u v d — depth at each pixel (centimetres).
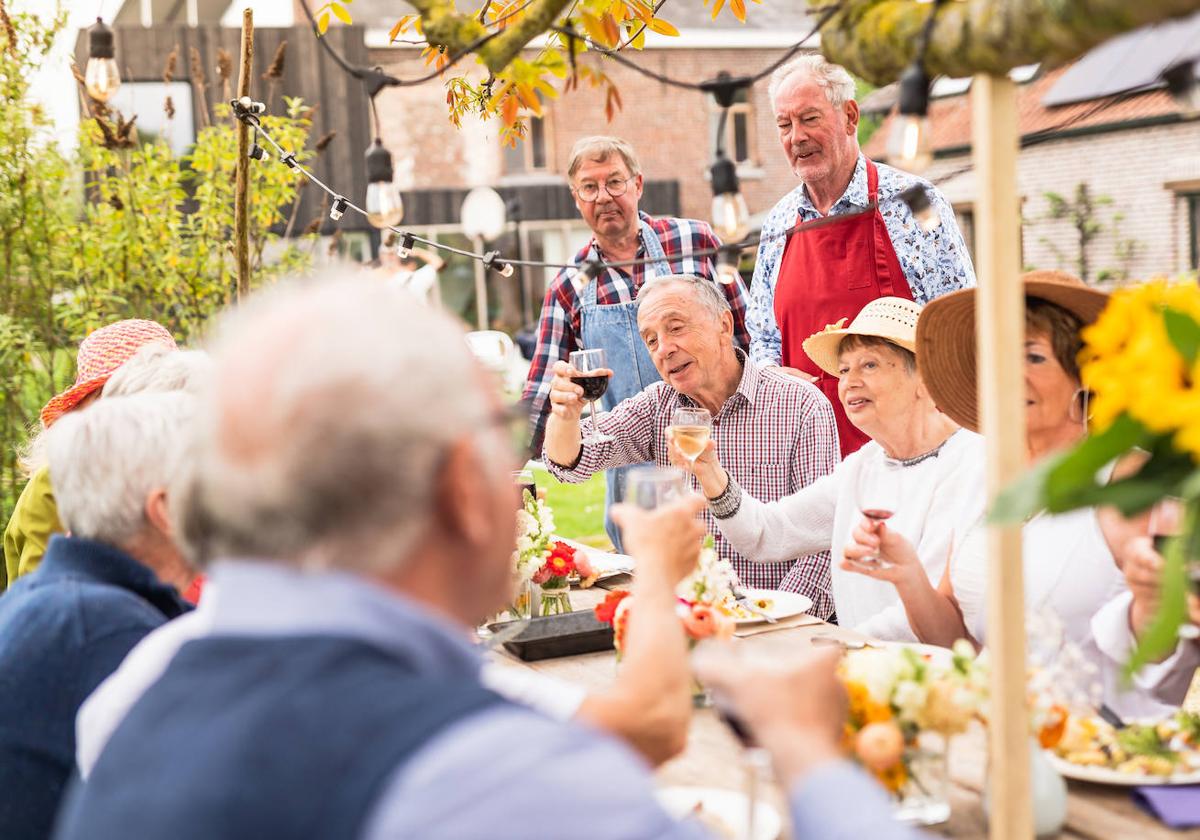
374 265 442
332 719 98
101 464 200
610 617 242
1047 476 137
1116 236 1638
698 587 256
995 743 152
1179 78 184
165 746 102
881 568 259
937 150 1538
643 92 2081
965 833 180
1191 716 205
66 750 188
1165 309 136
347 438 104
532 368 489
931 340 275
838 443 389
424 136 1825
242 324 112
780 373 391
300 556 107
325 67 1683
